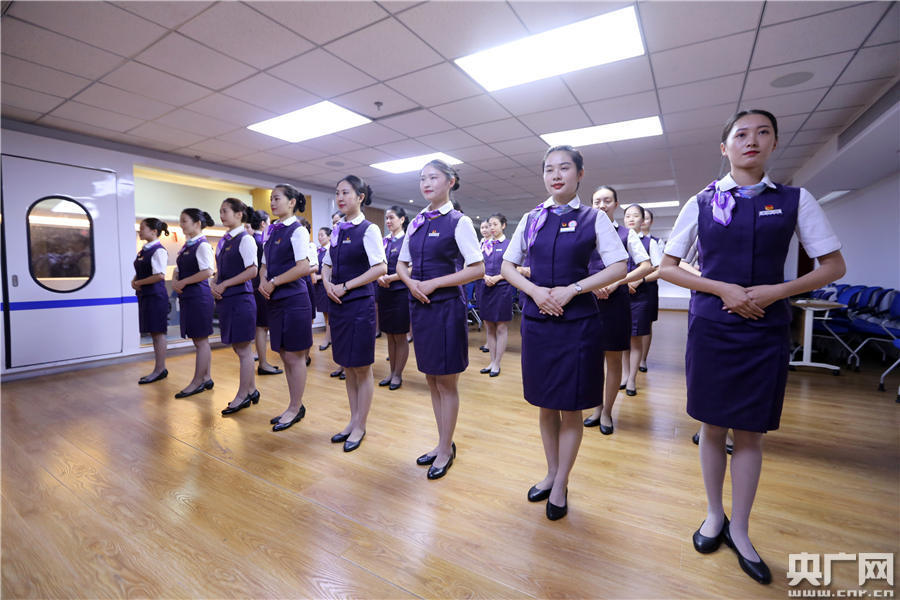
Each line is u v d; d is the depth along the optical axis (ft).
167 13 8.13
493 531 5.17
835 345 16.01
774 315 4.17
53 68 10.25
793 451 7.39
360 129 14.85
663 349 17.37
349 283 7.14
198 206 27.37
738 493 4.57
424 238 6.41
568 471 5.42
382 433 8.32
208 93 11.76
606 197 8.05
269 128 14.76
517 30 8.92
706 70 10.59
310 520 5.43
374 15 8.32
